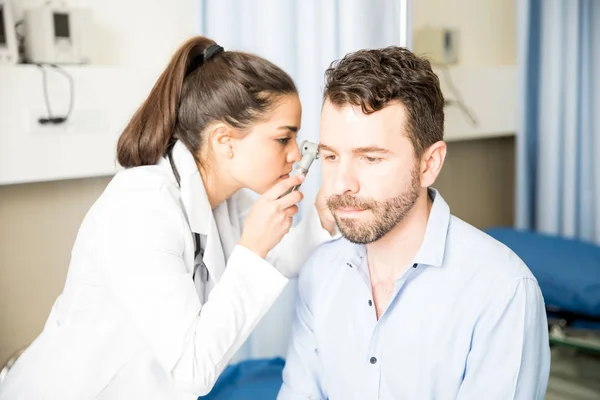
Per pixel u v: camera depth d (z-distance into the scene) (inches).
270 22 67.6
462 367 37.2
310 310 43.9
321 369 43.4
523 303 35.4
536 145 100.1
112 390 42.4
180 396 43.6
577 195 96.8
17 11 67.4
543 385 37.4
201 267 45.3
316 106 66.7
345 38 64.3
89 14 69.3
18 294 72.4
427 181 37.8
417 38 95.7
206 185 45.2
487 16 107.3
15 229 71.1
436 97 36.2
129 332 42.3
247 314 39.5
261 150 43.1
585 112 95.0
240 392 57.2
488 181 113.6
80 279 41.9
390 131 34.7
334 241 44.0
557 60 94.3
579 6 92.3
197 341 37.6
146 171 43.0
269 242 41.8
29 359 44.1
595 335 67.7
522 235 87.7
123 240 39.3
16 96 64.7
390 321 39.2
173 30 78.1
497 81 103.7
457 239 38.7
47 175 67.5
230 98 42.1
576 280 75.5
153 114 44.1
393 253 39.5
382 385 39.6
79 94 68.5
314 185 67.1
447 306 37.6
